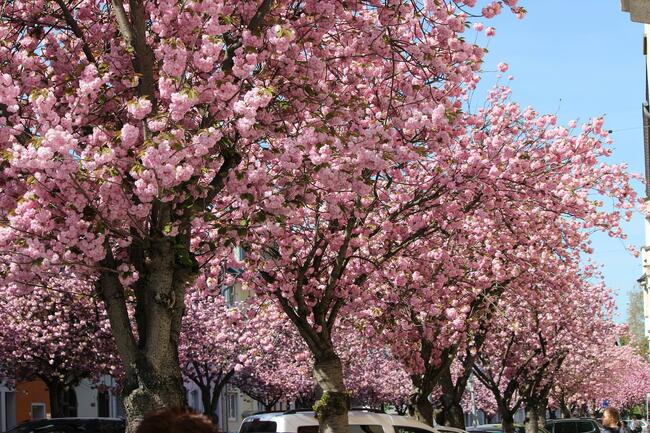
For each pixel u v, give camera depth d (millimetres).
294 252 16359
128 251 10758
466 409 62094
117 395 35438
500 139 16359
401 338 21578
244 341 20469
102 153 9781
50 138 9484
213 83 10539
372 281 19484
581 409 66500
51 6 12383
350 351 39656
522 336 32000
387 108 13242
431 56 12141
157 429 2893
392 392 58281
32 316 31203
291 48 11812
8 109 9977
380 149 12055
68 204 10094
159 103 11578
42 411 40344
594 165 18938
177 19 11055
